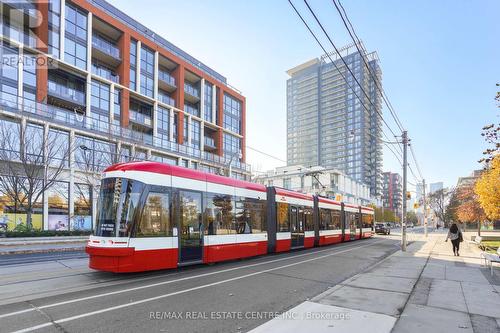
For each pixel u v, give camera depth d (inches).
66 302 274.4
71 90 1386.6
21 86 1189.1
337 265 534.6
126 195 381.1
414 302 288.0
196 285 351.9
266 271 453.4
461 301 292.4
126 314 246.2
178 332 213.0
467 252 754.8
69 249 746.8
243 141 2527.1
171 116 1878.7
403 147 862.5
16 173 903.7
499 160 615.8
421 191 2145.7
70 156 1098.7
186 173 457.7
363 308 266.2
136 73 1694.1
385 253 760.3
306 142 3233.3
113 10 1838.1
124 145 1349.7
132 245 372.2
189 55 2317.9
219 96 2310.5
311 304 278.2
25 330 210.4
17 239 796.6
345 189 3230.8
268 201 649.6
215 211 498.6
